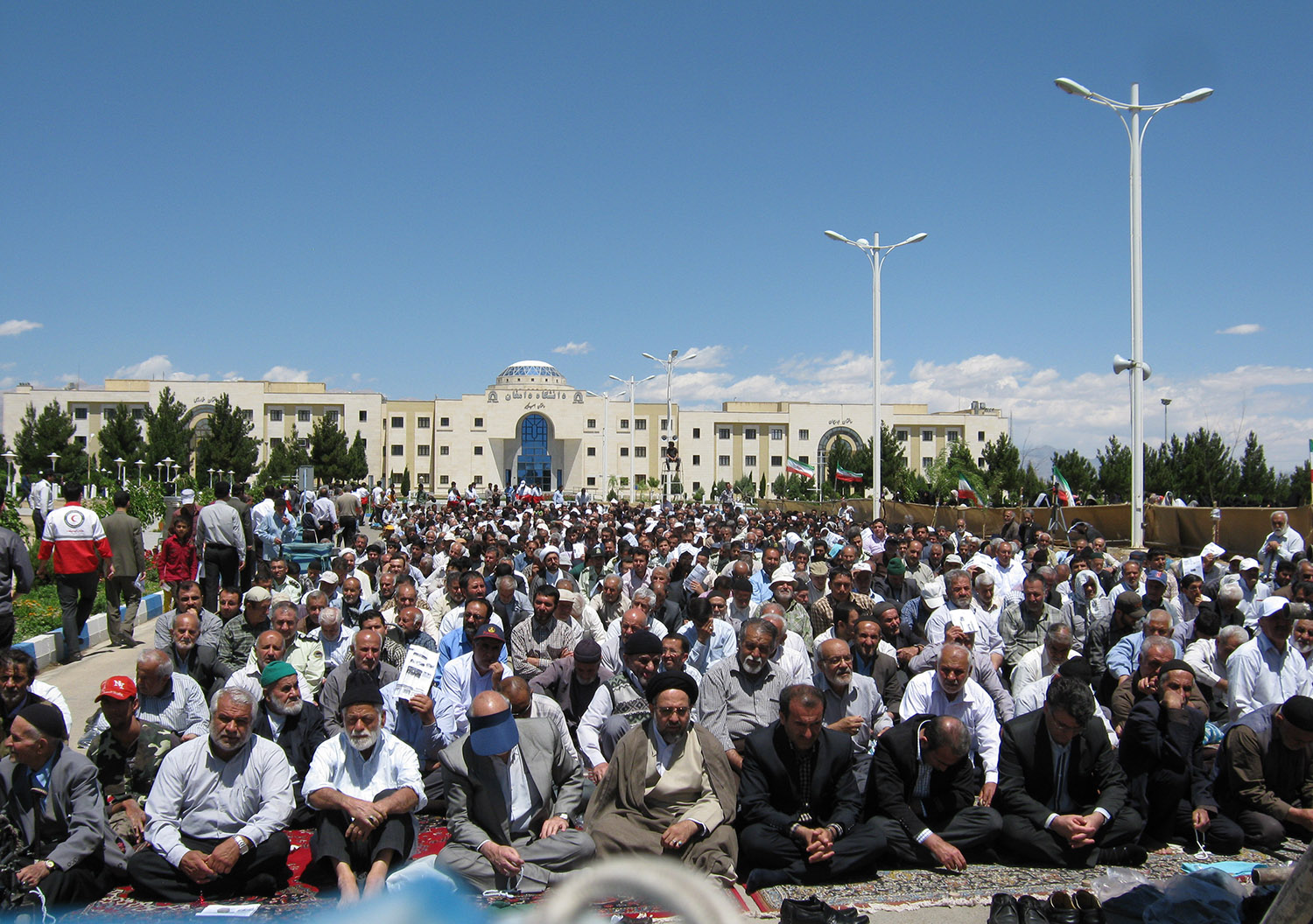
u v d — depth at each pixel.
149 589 18.75
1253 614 11.34
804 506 48.41
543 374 105.88
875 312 28.44
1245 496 54.72
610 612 11.02
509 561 11.54
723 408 100.88
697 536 20.50
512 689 6.27
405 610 9.41
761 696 7.14
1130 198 18.50
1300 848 6.29
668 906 2.95
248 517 16.02
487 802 5.72
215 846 5.61
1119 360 18.45
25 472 59.66
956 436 101.00
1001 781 6.26
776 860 5.73
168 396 66.88
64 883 5.19
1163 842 6.54
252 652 8.10
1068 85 18.16
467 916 3.97
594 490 97.69
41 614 13.89
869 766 6.47
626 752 5.94
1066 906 5.07
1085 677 7.03
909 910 5.35
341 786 5.74
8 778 5.25
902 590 12.45
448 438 97.31
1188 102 18.20
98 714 6.67
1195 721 6.58
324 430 76.00
